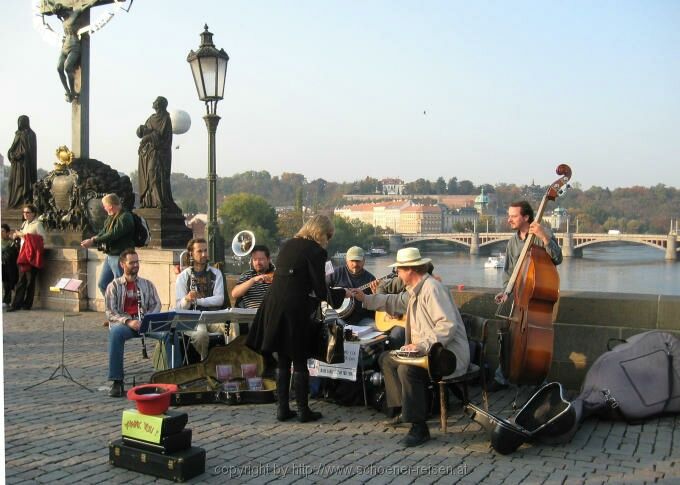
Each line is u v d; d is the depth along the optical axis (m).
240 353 7.95
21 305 15.31
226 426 6.62
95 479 5.19
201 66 11.14
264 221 71.88
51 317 14.12
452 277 46.47
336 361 6.64
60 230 16.38
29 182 18.48
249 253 9.09
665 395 6.79
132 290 8.23
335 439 6.27
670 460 5.75
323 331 6.77
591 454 5.90
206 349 8.35
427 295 6.50
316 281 6.67
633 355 6.94
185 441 5.39
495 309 8.52
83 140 17.50
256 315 6.87
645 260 72.19
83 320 13.66
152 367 9.27
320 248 6.79
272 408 7.29
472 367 6.90
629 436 6.38
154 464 5.25
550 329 6.85
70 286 8.54
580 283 53.50
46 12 17.20
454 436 6.40
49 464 5.50
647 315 7.82
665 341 6.96
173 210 17.25
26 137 18.41
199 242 8.74
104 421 6.71
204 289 8.72
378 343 7.46
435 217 153.50
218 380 7.76
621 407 6.70
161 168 16.98
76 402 7.43
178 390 7.45
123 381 7.96
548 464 5.65
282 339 6.66
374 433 6.47
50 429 6.43
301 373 6.79
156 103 17.05
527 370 6.84
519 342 6.91
